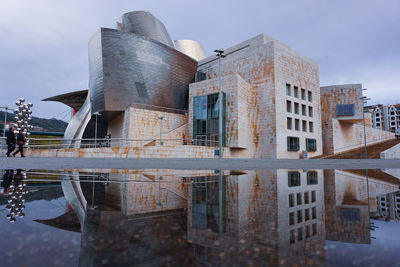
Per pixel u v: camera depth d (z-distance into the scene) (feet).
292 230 2.77
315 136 121.08
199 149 83.15
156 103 118.62
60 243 2.16
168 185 7.80
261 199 5.17
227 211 3.89
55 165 22.39
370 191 6.54
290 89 110.52
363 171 15.49
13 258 1.73
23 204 4.29
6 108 120.98
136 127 108.47
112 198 5.08
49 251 1.92
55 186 7.20
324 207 4.30
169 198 5.20
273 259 1.82
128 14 148.56
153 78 118.21
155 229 2.75
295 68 114.42
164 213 3.69
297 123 113.09
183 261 1.73
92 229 2.72
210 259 1.79
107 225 2.94
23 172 13.44
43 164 24.11
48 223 2.96
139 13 148.25
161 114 117.39
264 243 2.27
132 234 2.53
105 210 3.86
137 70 114.01
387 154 96.43
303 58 120.06
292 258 1.81
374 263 1.68
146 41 116.88
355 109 136.98
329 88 143.74
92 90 117.50
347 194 5.99
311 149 117.08
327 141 135.44
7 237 2.35
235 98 99.76
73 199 4.92
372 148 115.55
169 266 1.57
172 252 1.94
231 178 10.50
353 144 148.87
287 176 11.53
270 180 9.60
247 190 6.66
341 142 140.26
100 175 11.70
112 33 109.60
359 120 139.23
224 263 1.66
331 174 12.84
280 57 107.55
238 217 3.46
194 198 5.24
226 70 127.54
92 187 7.09
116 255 1.85
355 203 4.75
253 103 109.50
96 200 4.83
